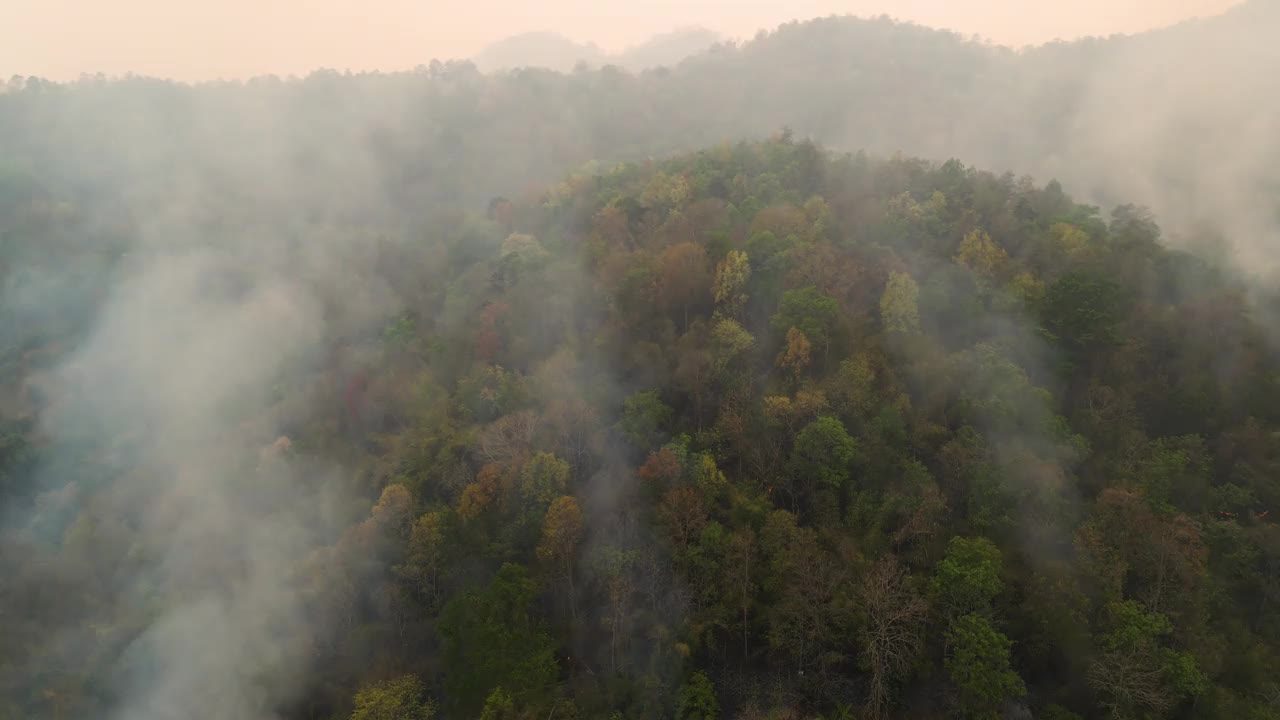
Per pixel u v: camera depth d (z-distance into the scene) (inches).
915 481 2251.5
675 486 2335.1
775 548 2127.2
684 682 2004.2
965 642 1828.2
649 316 3132.4
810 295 2778.1
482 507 2429.9
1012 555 2082.9
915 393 2623.0
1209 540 2206.0
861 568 2048.5
